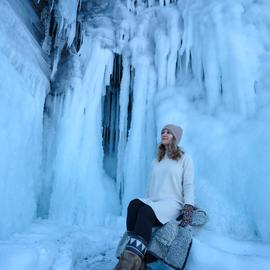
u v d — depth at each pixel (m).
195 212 2.27
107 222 4.53
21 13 4.51
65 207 4.49
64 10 4.95
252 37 4.16
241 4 4.43
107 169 5.96
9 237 2.95
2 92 3.23
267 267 1.92
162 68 4.96
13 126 3.31
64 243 2.92
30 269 1.87
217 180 3.47
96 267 2.51
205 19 4.48
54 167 4.68
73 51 5.30
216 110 4.11
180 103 4.51
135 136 4.91
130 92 5.59
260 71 3.94
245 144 3.43
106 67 5.30
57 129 4.89
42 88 4.52
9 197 3.11
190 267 2.02
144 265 1.96
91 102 5.11
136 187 4.71
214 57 4.27
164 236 2.02
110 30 5.35
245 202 3.18
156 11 5.44
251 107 3.79
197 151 3.84
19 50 3.97
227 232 3.09
